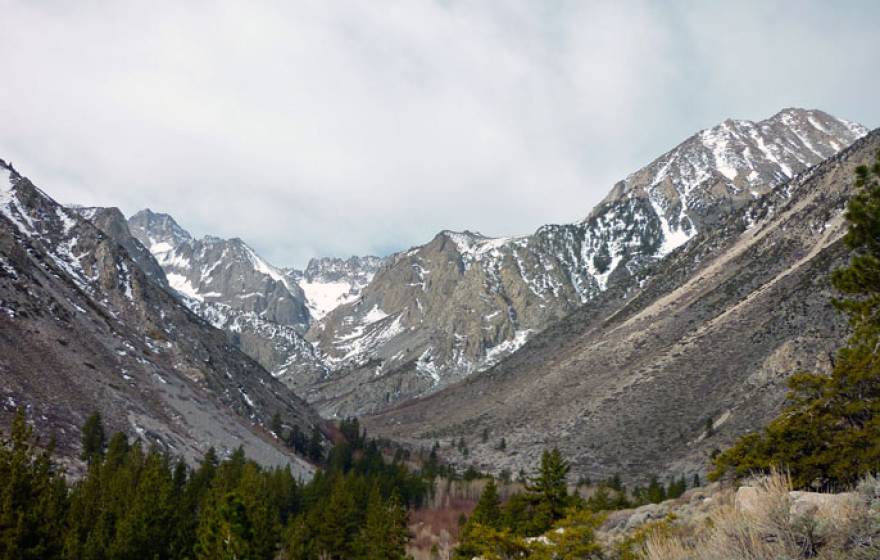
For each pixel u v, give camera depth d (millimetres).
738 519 7957
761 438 20703
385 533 53062
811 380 20453
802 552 6738
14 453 29875
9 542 27922
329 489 82375
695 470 112812
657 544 9398
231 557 40094
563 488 39812
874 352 19375
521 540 17125
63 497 44281
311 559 55188
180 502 52531
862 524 6656
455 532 82062
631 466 130250
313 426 172250
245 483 54562
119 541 40156
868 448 17406
